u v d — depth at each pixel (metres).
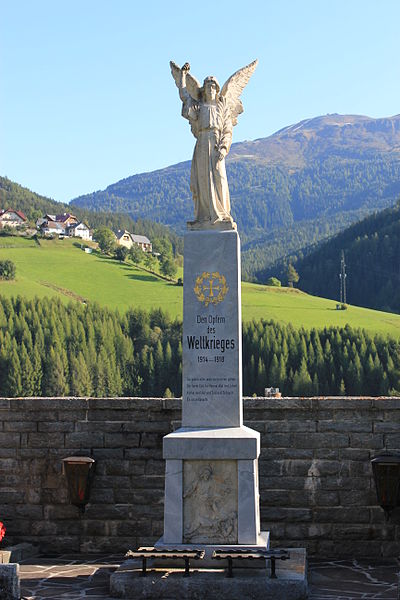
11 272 113.00
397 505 12.87
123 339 91.19
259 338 84.56
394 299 129.50
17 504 13.78
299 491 13.28
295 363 82.88
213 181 11.57
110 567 12.40
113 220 180.88
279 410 13.39
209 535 10.73
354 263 140.12
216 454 10.77
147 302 108.44
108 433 13.73
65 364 86.31
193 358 11.26
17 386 83.75
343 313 106.50
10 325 88.62
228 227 11.44
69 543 13.64
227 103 11.85
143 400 13.66
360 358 83.75
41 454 13.81
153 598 10.19
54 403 13.82
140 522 13.56
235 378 11.18
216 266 11.32
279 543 13.24
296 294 119.25
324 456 13.30
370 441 13.26
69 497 13.42
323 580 11.49
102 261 129.62
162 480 13.57
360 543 13.15
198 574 10.34
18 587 10.08
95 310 97.75
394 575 11.80
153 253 139.38
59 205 184.75
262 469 13.36
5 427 13.90
